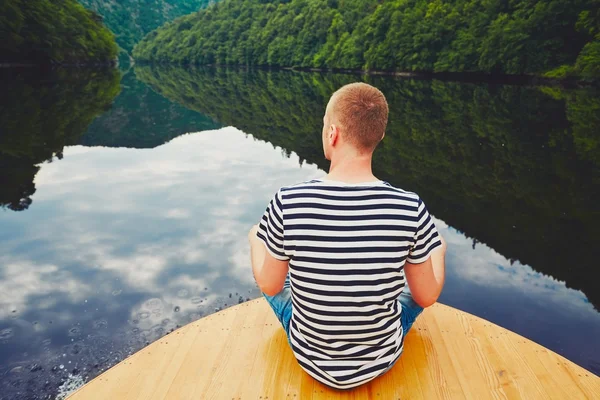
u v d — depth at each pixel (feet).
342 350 4.63
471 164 25.95
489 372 5.71
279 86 101.65
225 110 55.36
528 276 12.51
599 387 5.49
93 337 9.27
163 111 52.47
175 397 5.24
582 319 10.44
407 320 5.57
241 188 20.51
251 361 5.87
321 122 45.83
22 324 9.67
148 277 11.87
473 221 16.90
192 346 6.22
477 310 10.90
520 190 20.83
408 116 45.83
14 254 13.15
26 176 21.90
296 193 4.27
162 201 18.37
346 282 4.19
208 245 13.96
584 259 13.52
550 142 31.73
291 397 5.16
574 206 18.48
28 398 7.60
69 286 11.35
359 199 4.16
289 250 4.27
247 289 11.28
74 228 15.24
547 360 5.96
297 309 4.66
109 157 26.73
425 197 19.93
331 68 178.91
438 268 5.05
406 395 5.21
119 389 5.37
